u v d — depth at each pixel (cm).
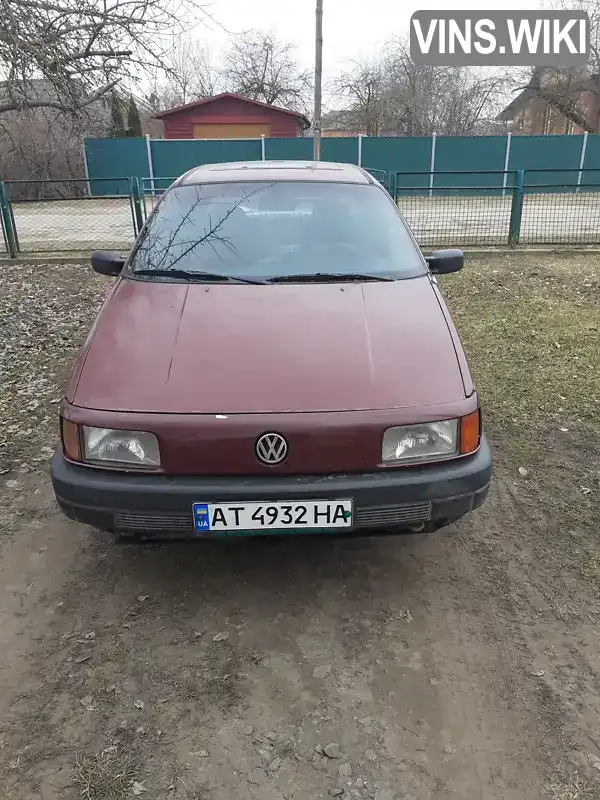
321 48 1659
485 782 180
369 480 217
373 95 3269
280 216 333
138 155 2153
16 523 304
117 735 195
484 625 239
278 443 213
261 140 2155
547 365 491
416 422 218
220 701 207
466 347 537
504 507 313
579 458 356
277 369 230
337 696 209
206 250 312
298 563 276
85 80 787
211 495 213
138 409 218
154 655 226
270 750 190
